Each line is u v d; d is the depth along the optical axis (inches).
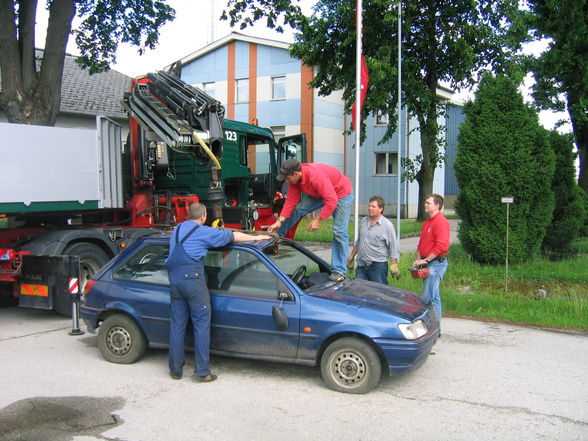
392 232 275.0
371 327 193.9
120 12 554.9
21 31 447.8
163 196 400.5
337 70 896.3
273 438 162.2
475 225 470.0
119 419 175.3
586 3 745.0
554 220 534.0
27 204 298.2
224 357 241.9
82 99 867.4
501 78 462.6
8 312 339.0
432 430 168.2
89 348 256.4
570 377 219.0
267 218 495.5
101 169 341.1
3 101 434.3
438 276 261.3
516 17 800.9
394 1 734.5
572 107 811.4
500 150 457.1
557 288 391.9
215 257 220.1
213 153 363.6
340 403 189.2
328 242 691.4
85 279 327.0
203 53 1273.4
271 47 1206.3
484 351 255.4
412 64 837.2
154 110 363.3
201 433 165.3
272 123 1213.7
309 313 200.7
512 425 172.2
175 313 210.7
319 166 263.3
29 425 170.6
